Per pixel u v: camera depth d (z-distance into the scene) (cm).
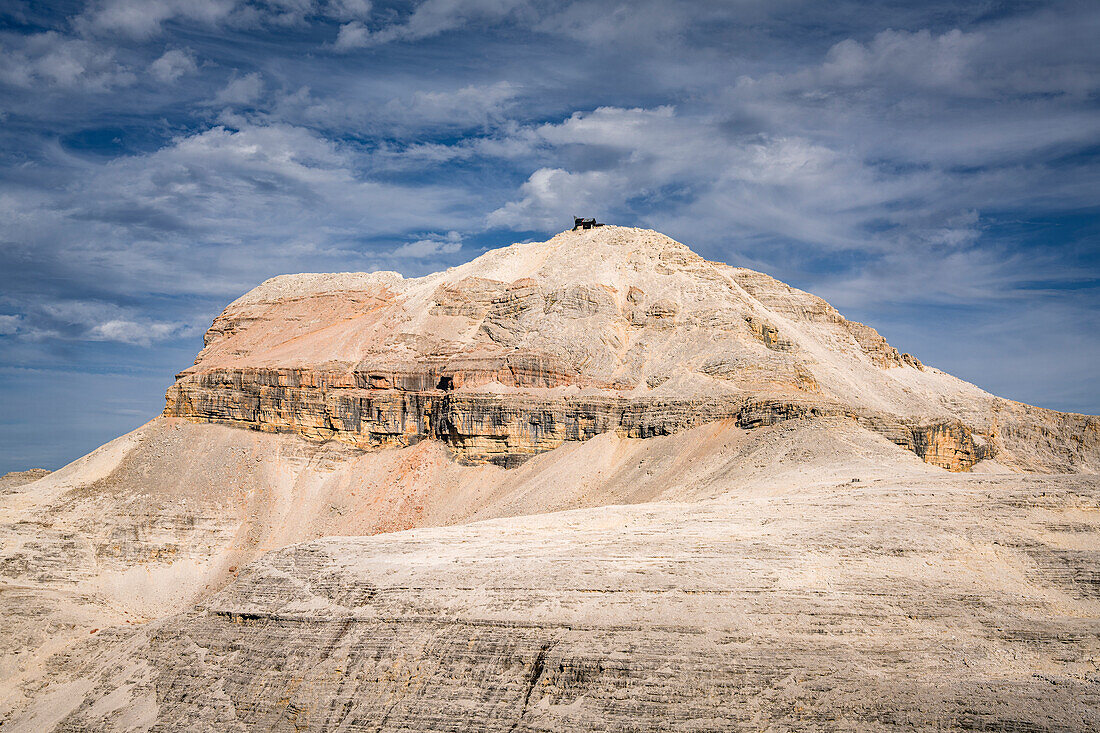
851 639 11475
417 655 12312
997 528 13300
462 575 13250
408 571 13662
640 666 11269
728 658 11181
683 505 15675
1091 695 10425
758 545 13112
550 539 14388
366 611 13100
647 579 12519
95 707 13825
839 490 15388
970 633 11538
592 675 11344
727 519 14425
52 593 19425
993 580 12469
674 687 11038
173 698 13362
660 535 13925
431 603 12900
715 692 10919
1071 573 12488
